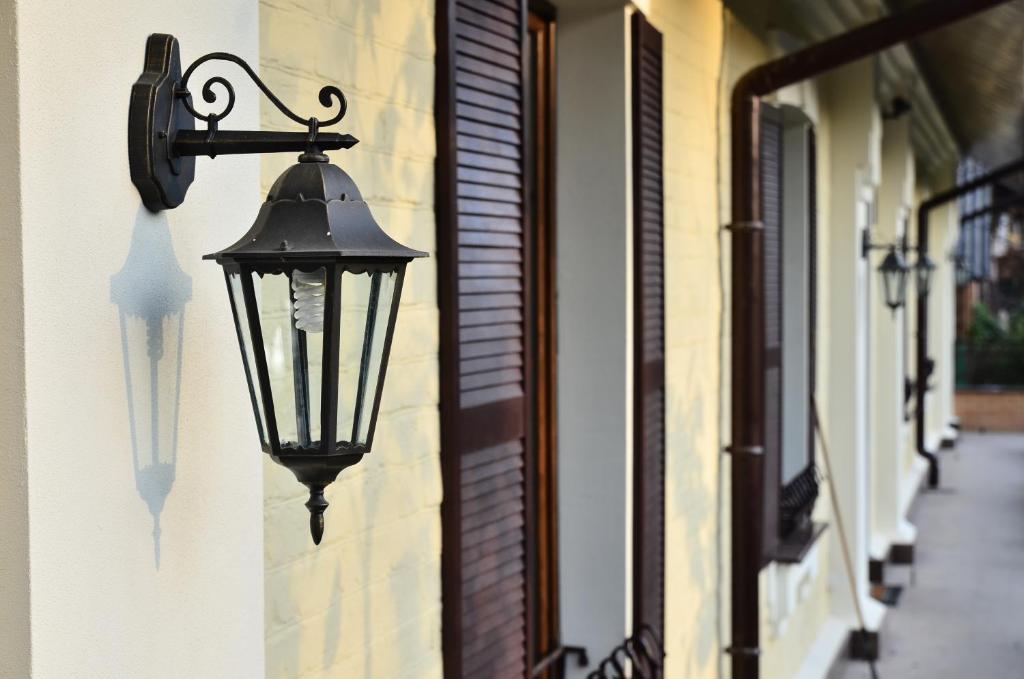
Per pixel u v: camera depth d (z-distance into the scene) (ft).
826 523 27.91
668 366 17.06
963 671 30.78
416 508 9.95
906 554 42.45
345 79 8.85
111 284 6.21
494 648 11.14
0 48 5.61
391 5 9.46
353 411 6.05
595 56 14.94
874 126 30.73
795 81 19.20
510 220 11.28
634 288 14.99
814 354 27.37
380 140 9.32
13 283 5.65
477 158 10.65
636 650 14.65
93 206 6.07
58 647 5.88
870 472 37.50
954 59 35.12
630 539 15.21
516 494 11.51
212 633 7.20
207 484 7.15
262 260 5.87
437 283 10.18
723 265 19.98
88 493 6.07
